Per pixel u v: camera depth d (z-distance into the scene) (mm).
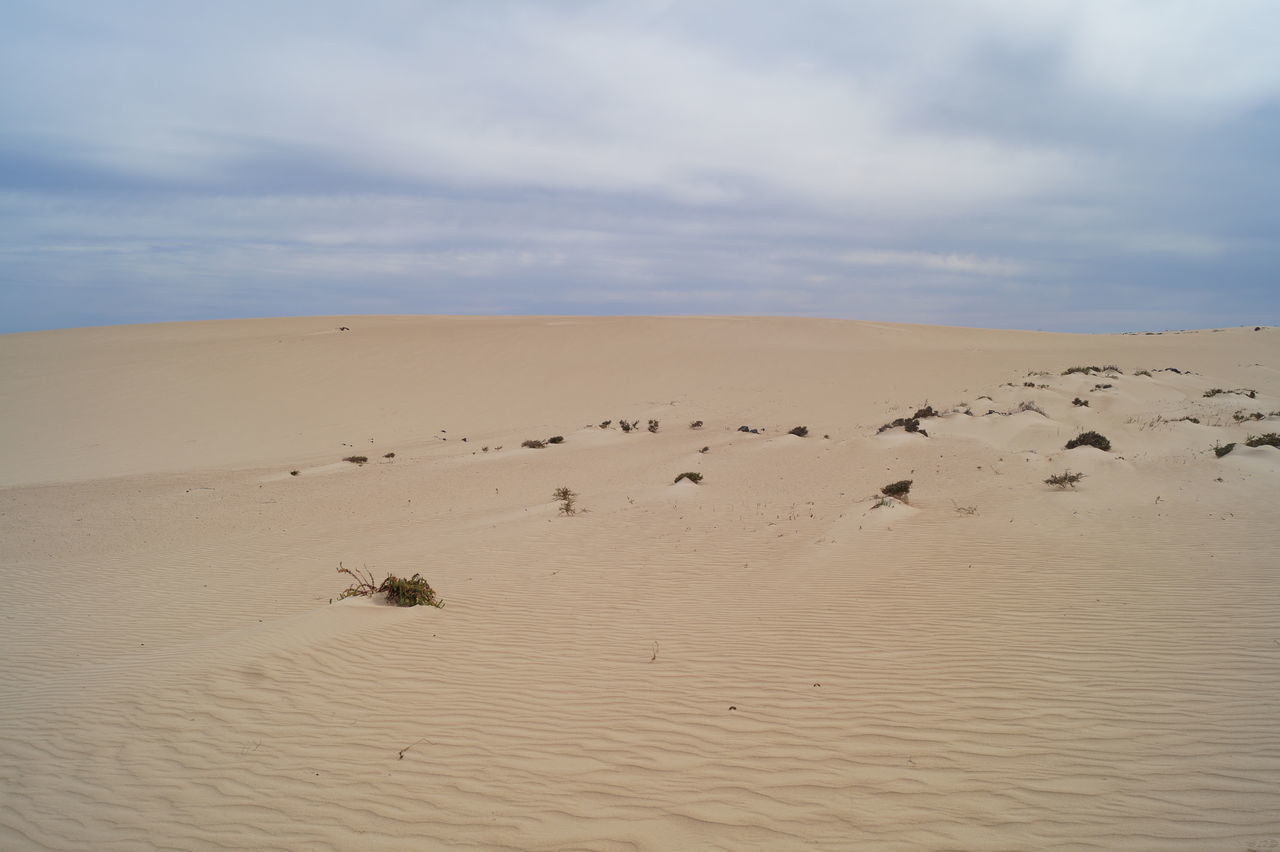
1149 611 8250
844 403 37000
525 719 6164
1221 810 4203
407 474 24625
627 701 6480
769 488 18953
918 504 15633
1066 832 4066
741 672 7078
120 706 6559
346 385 43906
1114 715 5613
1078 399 28766
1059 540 11883
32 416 38031
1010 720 5633
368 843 4312
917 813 4352
